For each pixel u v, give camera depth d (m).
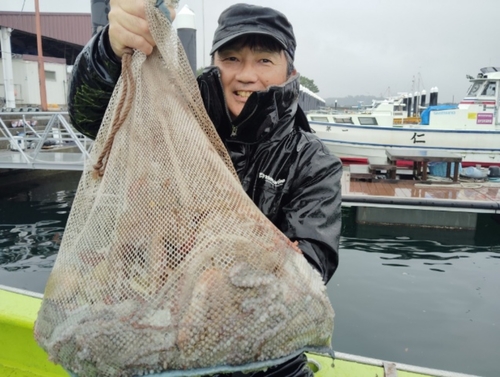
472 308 5.37
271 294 0.92
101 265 0.98
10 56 18.50
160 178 1.02
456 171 10.74
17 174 13.47
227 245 0.94
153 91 1.13
